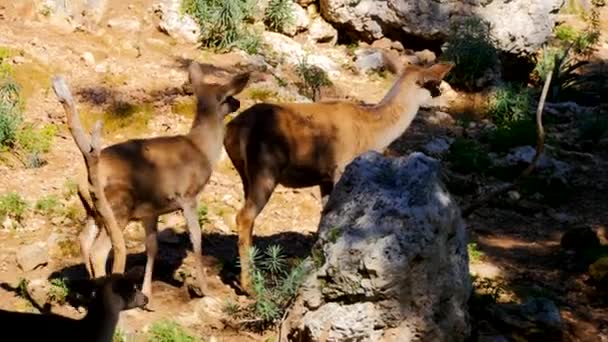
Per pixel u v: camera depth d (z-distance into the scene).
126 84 29.75
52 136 26.95
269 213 24.66
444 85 35.78
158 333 17.56
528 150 29.95
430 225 16.45
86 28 33.16
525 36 38.72
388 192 16.84
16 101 27.55
